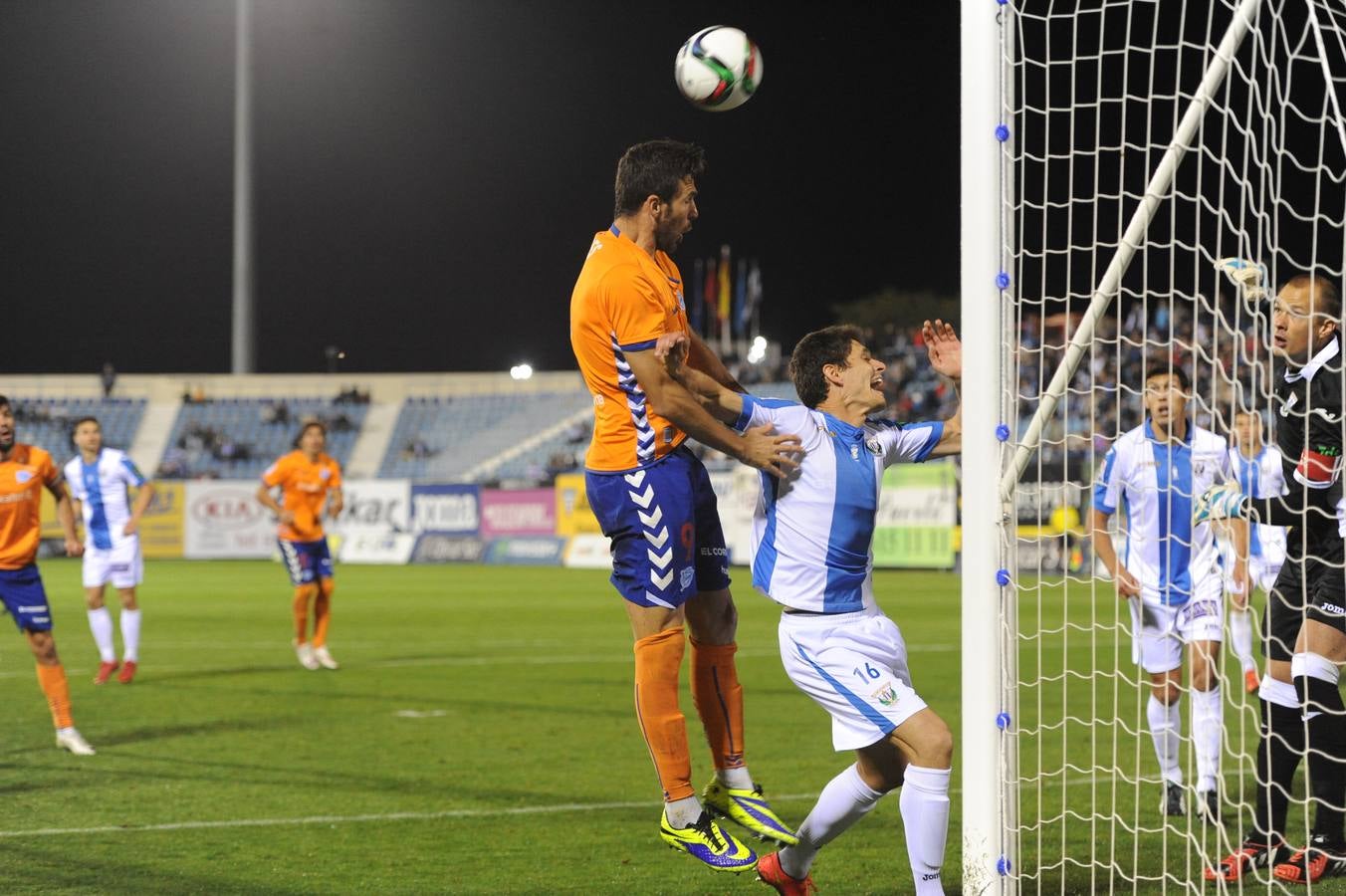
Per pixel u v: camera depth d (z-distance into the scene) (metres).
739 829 15.13
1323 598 12.16
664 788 11.12
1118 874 12.47
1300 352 12.06
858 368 10.74
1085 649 32.03
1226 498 12.08
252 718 22.73
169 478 89.81
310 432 29.95
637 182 11.05
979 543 10.44
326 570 30.20
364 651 33.66
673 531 11.04
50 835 14.09
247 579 62.78
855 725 10.34
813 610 10.52
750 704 24.19
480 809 15.48
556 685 27.09
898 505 63.56
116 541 27.48
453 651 33.53
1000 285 10.42
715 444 10.45
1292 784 16.98
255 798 16.08
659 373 10.59
